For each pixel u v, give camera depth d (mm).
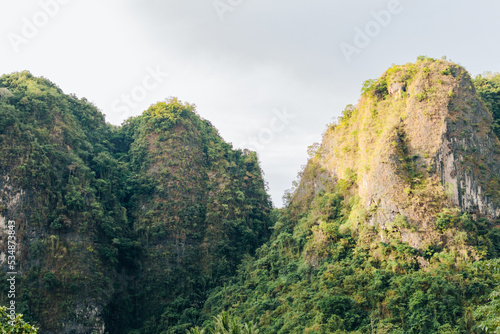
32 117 70438
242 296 62406
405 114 64625
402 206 56625
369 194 60438
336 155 72625
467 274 48250
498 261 20188
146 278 70938
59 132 72000
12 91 73875
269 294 59469
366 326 46281
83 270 62344
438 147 60062
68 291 60188
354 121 72625
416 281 48094
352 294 50906
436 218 54594
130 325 67000
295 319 50156
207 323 60000
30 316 56781
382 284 50125
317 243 60469
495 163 61500
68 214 64875
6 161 63688
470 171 58938
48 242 61656
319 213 66938
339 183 68312
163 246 73688
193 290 70312
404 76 68375
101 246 66188
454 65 67562
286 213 76688
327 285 53062
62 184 67250
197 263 73938
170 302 69062
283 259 65875
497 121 68438
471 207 57281
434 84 65312
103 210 69562
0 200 61656
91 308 61000
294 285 57656
